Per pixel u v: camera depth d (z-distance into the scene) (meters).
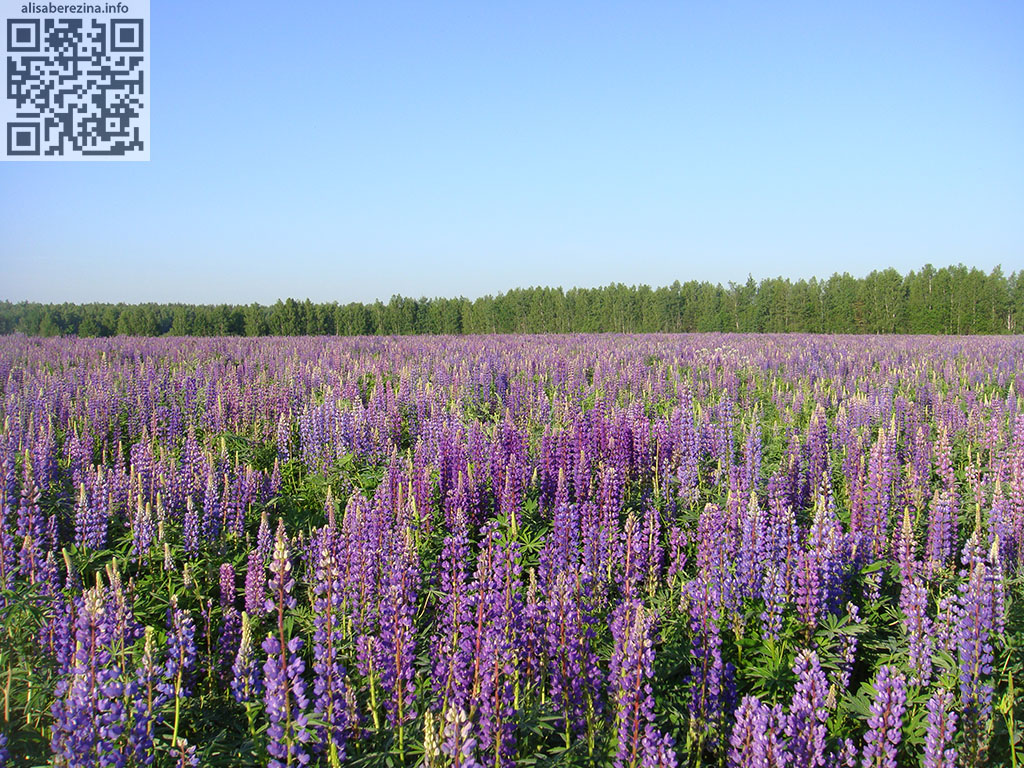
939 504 7.21
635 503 9.73
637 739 4.27
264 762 4.34
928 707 4.46
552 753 4.64
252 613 6.13
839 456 12.40
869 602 6.75
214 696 5.36
